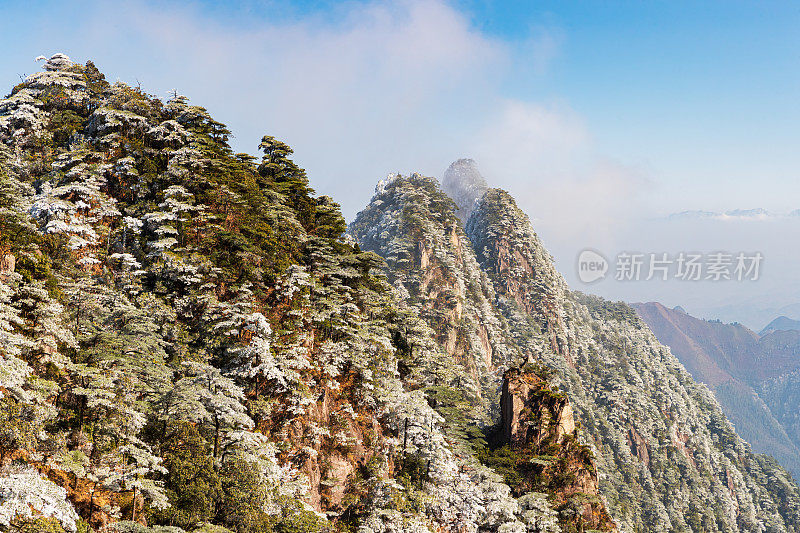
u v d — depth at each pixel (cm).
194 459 5731
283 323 8262
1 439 4462
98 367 5925
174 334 7262
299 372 7844
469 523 8694
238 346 7419
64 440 5041
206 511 5478
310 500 6769
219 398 6159
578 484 10488
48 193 8569
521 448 10850
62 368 5566
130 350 6312
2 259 6172
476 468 9856
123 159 9319
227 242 8688
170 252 8219
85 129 10481
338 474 7575
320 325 8800
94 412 5678
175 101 11175
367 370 8738
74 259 7825
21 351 5366
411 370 11200
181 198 9262
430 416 9031
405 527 7431
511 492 10150
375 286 11531
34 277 6650
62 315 6291
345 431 7938
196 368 6444
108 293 7181
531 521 9175
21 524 3778
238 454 6109
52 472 4978
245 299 8056
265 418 7069
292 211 10288
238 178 10188
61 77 11169
